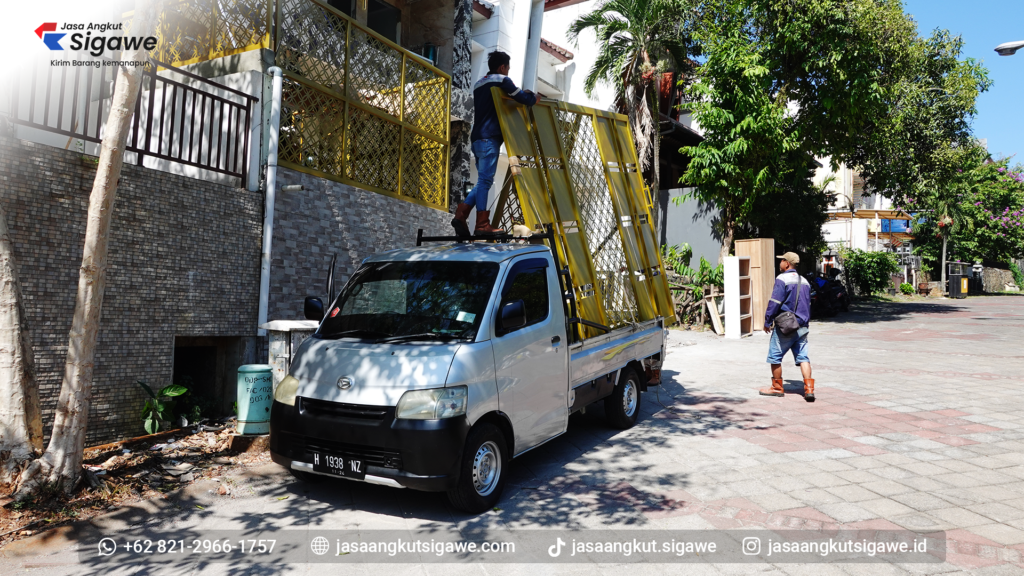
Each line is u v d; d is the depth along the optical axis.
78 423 4.37
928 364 11.02
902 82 19.75
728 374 10.16
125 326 5.55
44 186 4.99
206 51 7.60
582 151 7.13
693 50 19.33
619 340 6.75
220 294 6.40
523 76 16.39
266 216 6.81
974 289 39.50
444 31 12.27
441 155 9.97
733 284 14.88
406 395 4.15
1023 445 6.01
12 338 4.32
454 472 4.11
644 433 6.60
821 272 24.62
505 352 4.69
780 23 16.92
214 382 6.75
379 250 8.56
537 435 5.07
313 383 4.51
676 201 20.97
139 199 5.65
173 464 5.14
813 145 18.45
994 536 3.94
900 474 5.17
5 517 3.98
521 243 5.65
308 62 7.61
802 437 6.34
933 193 24.11
